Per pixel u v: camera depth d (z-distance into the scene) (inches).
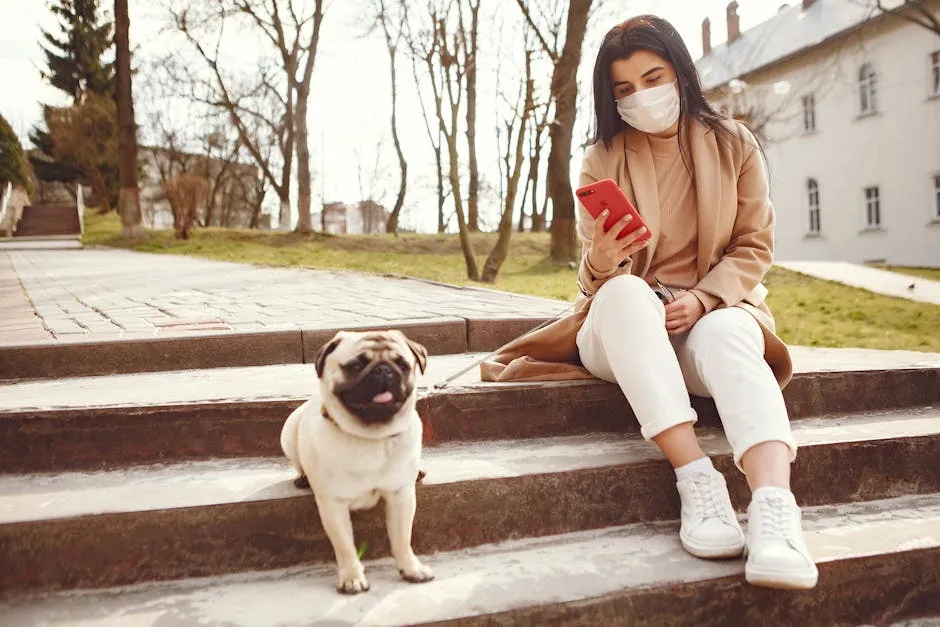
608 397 127.3
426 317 189.6
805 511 113.3
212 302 251.9
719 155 119.4
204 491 99.3
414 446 89.8
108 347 152.3
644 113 115.8
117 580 92.0
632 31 115.5
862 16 951.0
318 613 82.4
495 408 122.5
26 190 1526.8
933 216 927.0
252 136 1467.8
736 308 109.7
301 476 100.8
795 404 135.0
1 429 107.5
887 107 979.3
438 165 1197.7
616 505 108.4
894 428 125.6
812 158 1117.1
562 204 684.1
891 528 104.7
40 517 90.5
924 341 260.2
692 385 111.3
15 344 147.9
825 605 93.2
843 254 1071.6
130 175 848.9
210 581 93.5
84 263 530.9
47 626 81.7
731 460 111.4
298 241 866.1
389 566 96.4
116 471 109.5
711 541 93.4
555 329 126.4
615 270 114.2
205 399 115.3
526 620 82.8
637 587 87.0
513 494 104.0
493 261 510.6
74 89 1598.2
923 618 96.8
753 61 1200.8
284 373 148.0
